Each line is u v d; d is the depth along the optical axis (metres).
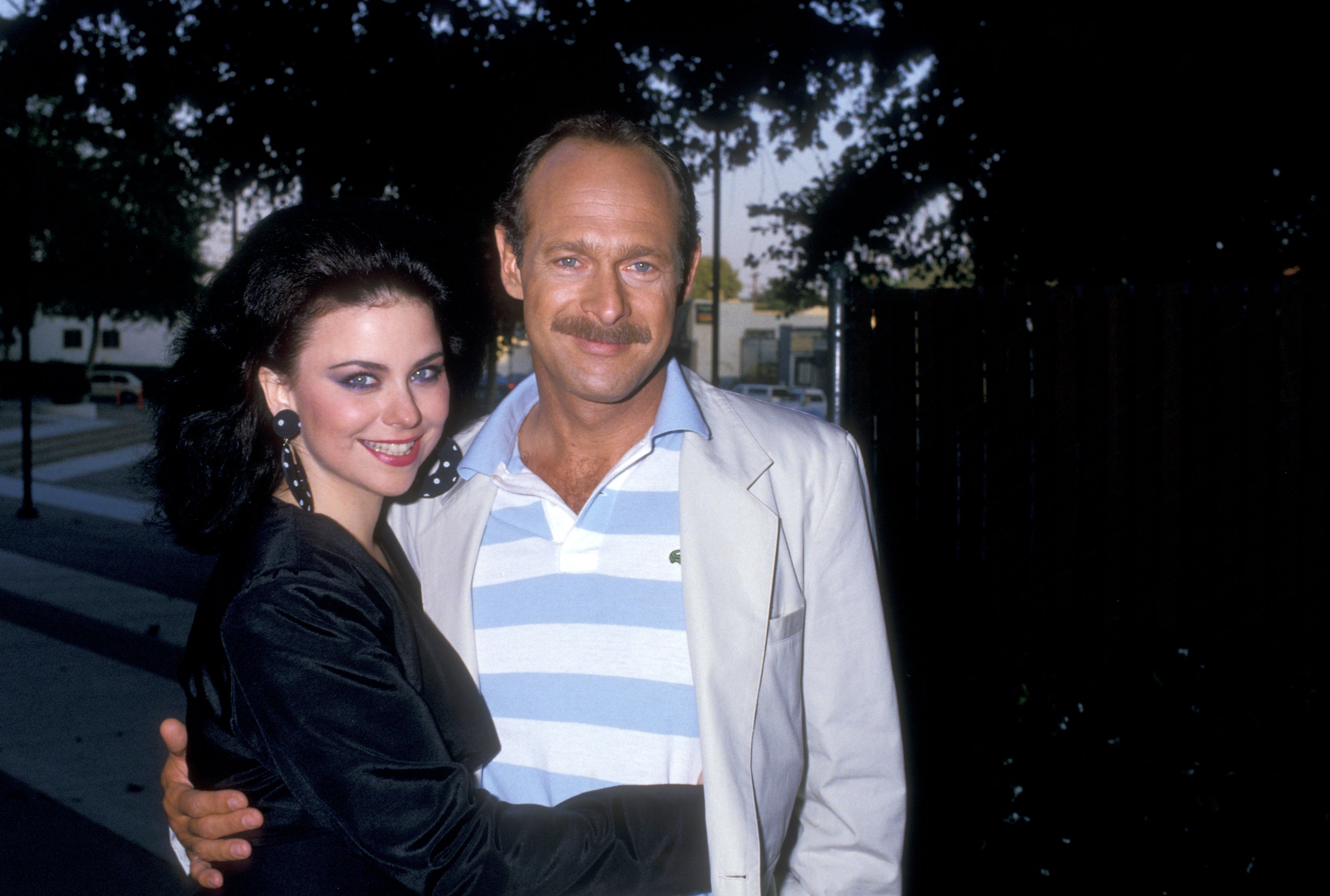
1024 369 3.61
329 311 1.29
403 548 1.63
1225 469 3.60
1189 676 3.27
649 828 1.24
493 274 5.20
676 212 1.46
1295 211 6.76
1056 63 6.49
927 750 2.90
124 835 3.78
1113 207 7.23
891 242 9.25
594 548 1.45
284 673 1.18
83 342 48.81
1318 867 2.42
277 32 7.86
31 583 8.50
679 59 8.77
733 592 1.38
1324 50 5.91
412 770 1.18
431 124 8.11
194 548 1.37
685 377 1.55
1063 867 2.54
